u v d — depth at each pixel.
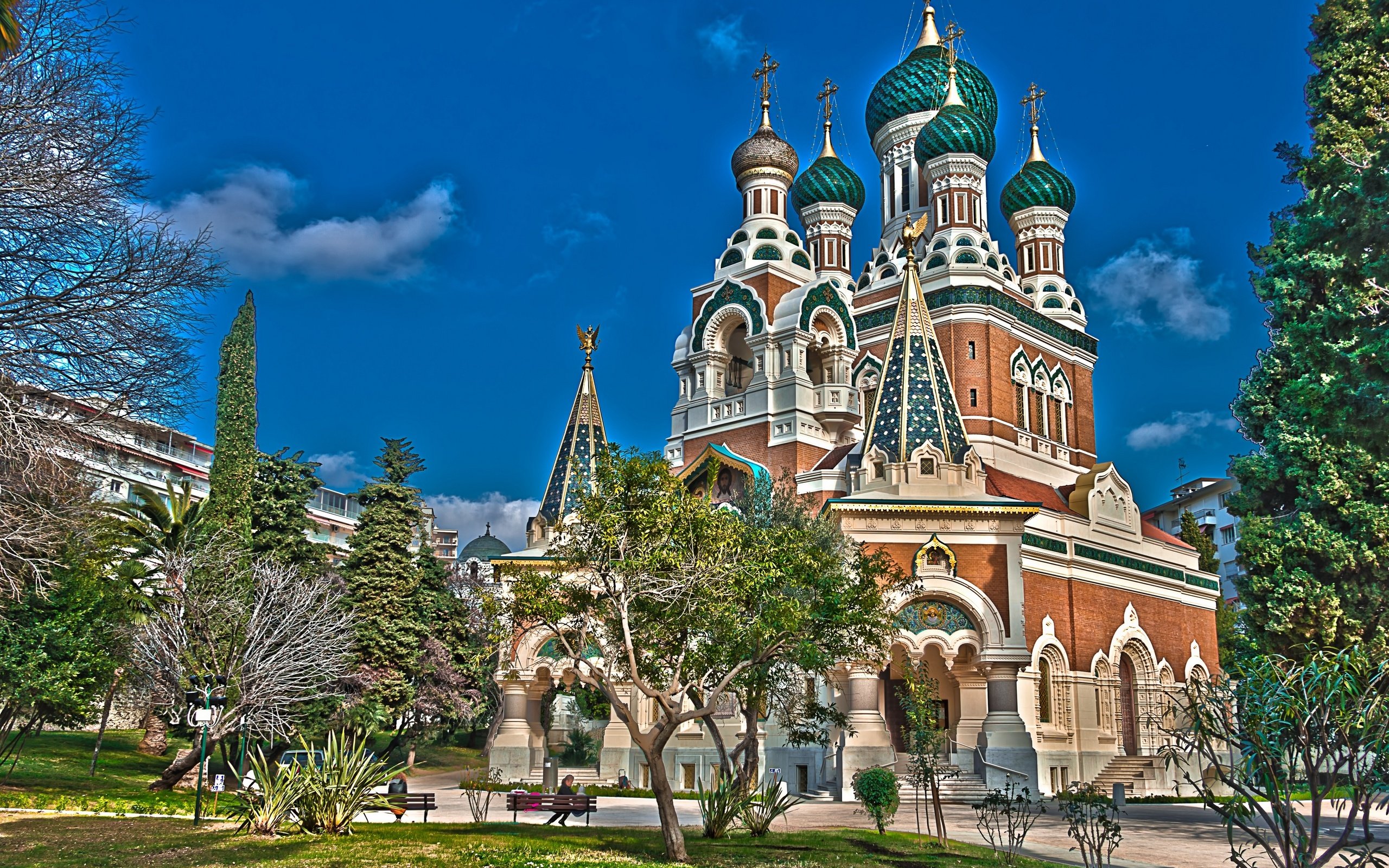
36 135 24.41
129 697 41.75
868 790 27.05
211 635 36.06
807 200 63.94
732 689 28.27
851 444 51.78
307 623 38.88
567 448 52.41
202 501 45.91
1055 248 63.78
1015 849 25.22
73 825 24.20
